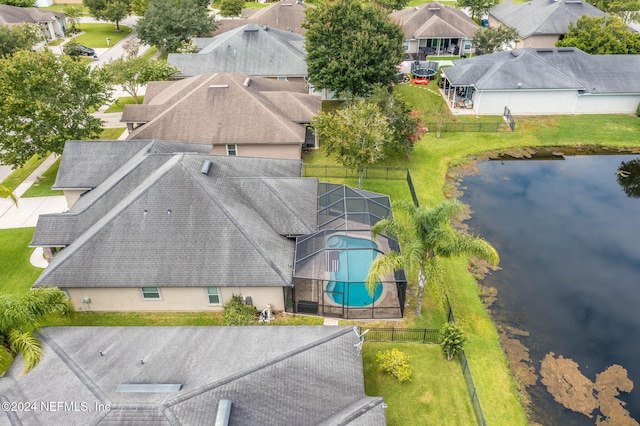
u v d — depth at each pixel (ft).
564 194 127.85
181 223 87.15
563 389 75.10
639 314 89.56
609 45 179.52
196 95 137.80
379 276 83.10
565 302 92.17
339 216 97.25
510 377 76.64
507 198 126.00
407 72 201.05
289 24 231.50
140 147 114.52
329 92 180.04
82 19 310.45
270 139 131.95
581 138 153.69
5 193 93.76
